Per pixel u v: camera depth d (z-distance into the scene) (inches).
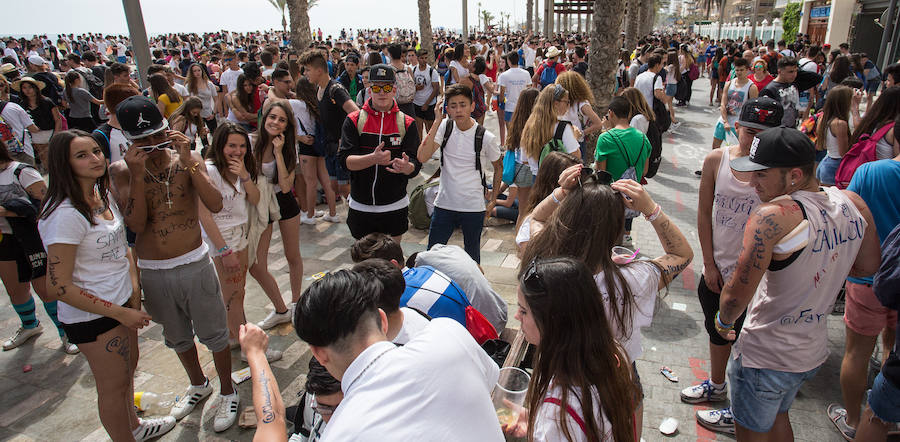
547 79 417.7
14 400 139.7
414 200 242.7
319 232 249.3
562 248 76.7
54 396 141.2
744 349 92.0
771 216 81.0
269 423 63.0
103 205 105.2
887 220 113.7
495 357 104.3
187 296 118.8
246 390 138.9
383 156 154.9
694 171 325.7
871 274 93.9
